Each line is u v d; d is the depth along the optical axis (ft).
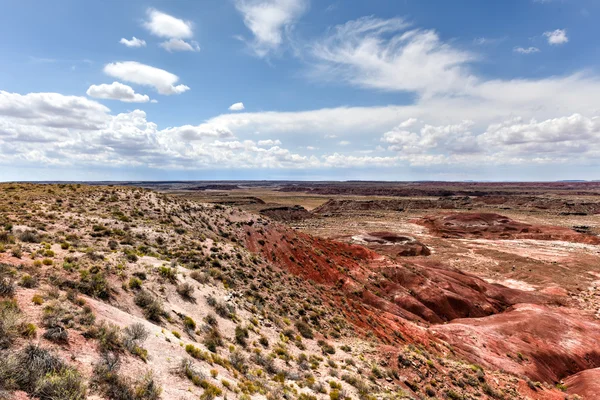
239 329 49.52
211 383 30.53
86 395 20.68
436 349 85.35
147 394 23.84
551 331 108.06
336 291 103.40
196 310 49.39
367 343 66.59
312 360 51.37
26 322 25.26
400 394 47.26
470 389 60.44
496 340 98.58
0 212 76.59
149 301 42.52
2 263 36.96
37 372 20.08
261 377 39.42
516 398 63.62
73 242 60.64
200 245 84.79
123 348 28.48
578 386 80.02
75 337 26.55
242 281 73.97
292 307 72.13
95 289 38.73
